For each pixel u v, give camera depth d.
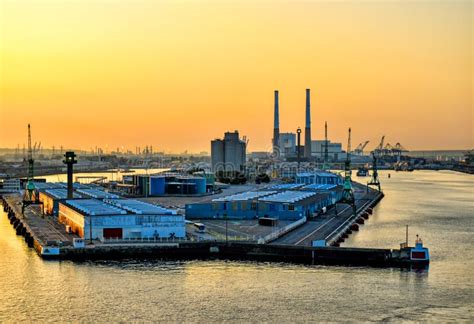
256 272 107.75
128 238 127.00
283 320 82.62
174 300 90.88
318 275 105.69
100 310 86.44
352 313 85.50
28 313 85.31
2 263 114.31
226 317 83.69
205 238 129.62
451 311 86.69
